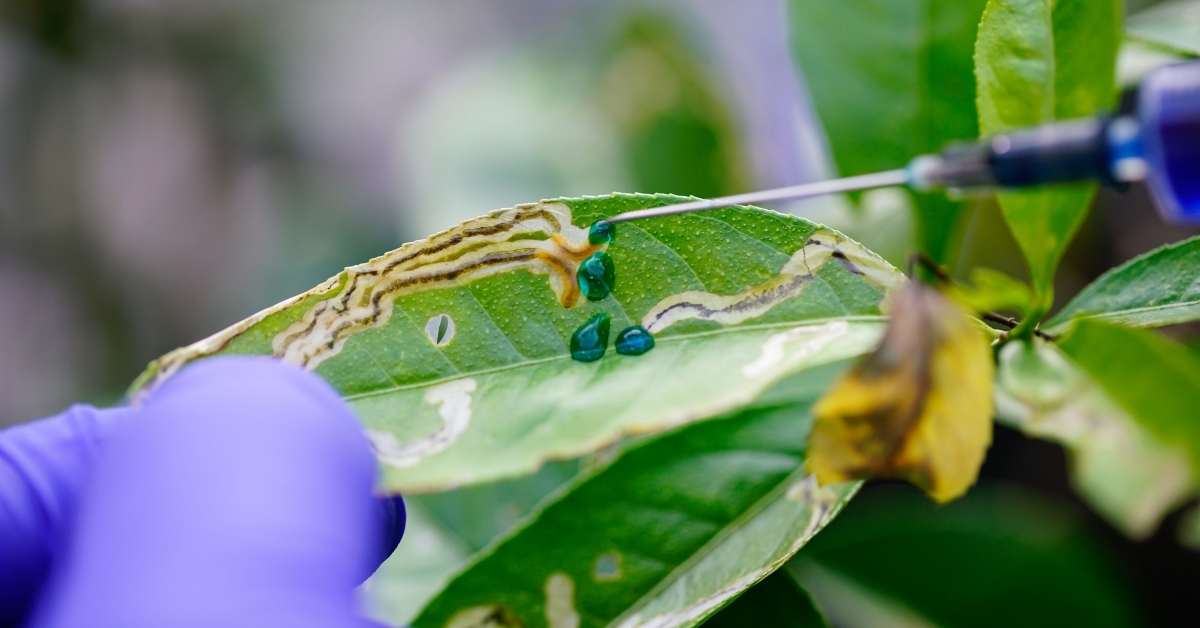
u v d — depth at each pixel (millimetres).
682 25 760
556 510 419
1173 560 602
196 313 1349
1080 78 407
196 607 360
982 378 379
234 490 368
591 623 415
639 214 399
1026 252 409
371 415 395
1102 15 406
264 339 398
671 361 397
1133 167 384
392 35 1479
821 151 488
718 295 401
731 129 674
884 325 398
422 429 393
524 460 388
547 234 401
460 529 493
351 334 398
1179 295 412
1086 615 476
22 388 1251
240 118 1401
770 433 423
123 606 361
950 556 480
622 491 420
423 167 820
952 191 392
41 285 1286
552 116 822
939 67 452
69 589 365
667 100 672
